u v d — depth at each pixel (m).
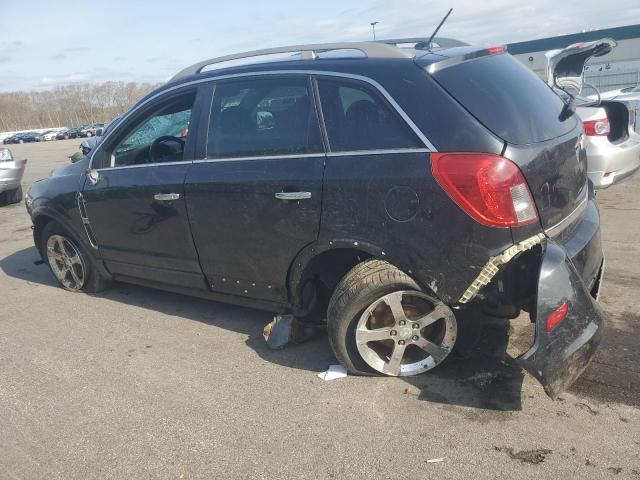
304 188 3.05
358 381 3.16
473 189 2.59
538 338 2.49
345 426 2.78
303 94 3.18
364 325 3.05
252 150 3.33
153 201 3.80
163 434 2.83
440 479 2.37
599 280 3.28
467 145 2.65
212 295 3.85
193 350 3.72
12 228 8.02
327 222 3.02
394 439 2.65
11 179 9.78
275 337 3.55
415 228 2.76
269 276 3.41
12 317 4.55
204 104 3.61
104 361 3.66
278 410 2.96
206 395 3.16
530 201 2.65
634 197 6.91
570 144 3.00
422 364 3.12
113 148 4.23
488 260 2.65
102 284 4.91
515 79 3.17
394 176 2.78
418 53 3.08
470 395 2.94
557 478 2.32
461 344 3.09
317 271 3.31
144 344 3.87
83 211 4.38
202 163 3.54
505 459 2.46
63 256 4.95
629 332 3.46
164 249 3.91
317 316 3.57
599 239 3.17
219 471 2.54
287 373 3.33
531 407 2.81
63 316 4.49
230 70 3.57
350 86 3.02
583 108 5.75
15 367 3.66
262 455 2.62
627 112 5.85
